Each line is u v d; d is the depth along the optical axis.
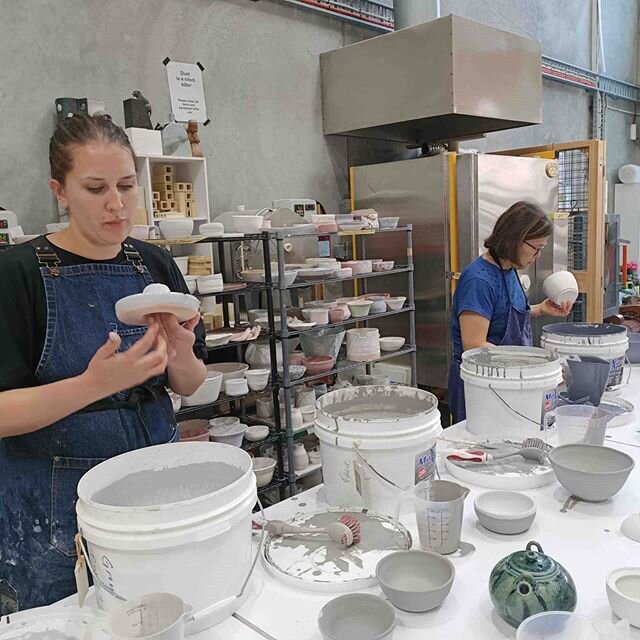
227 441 2.36
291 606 0.96
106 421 1.21
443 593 0.90
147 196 2.31
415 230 3.19
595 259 3.81
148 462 1.09
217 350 2.79
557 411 1.52
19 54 2.27
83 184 1.14
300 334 2.68
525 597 0.85
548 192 3.50
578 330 2.11
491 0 4.46
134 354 1.02
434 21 2.92
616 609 0.86
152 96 2.66
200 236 2.25
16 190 2.29
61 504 1.19
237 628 0.91
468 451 1.45
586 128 5.80
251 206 3.08
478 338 2.03
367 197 3.39
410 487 1.21
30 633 0.84
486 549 1.08
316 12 3.31
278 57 3.15
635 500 1.25
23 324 1.18
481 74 3.06
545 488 1.32
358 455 1.19
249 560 0.98
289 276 2.44
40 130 2.34
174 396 2.14
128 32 2.56
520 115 3.34
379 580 0.93
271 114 3.14
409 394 1.39
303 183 3.33
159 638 0.76
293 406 2.65
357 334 2.80
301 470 2.60
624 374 2.17
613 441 1.56
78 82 2.43
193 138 2.51
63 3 2.36
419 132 3.56
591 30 5.70
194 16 2.78
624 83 6.21
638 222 6.09
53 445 1.19
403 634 0.87
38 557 1.20
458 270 3.11
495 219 3.13
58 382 1.04
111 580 0.88
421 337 3.25
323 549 1.09
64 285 1.22
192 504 0.88
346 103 3.29
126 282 1.30
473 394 1.60
